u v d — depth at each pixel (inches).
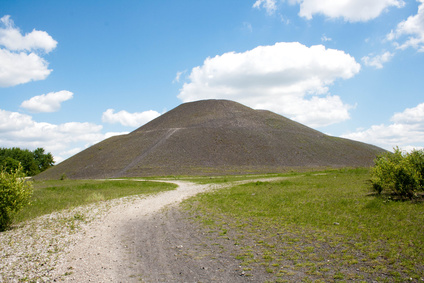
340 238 401.1
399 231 408.8
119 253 386.6
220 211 657.6
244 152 3900.1
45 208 808.3
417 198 652.7
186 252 378.9
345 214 538.9
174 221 582.6
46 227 559.5
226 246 395.9
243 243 404.8
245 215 593.9
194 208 722.2
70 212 725.9
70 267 333.4
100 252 393.1
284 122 5167.3
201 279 287.6
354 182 1095.0
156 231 506.3
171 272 311.0
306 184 1125.1
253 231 467.2
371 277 273.6
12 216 583.2
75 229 535.5
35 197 1093.1
